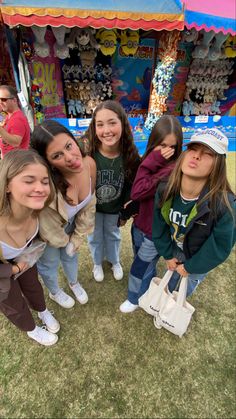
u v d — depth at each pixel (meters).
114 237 2.04
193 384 1.57
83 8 3.34
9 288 1.18
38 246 1.35
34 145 1.21
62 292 1.94
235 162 4.59
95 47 4.23
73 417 1.42
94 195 1.58
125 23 3.52
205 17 3.82
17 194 1.01
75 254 1.78
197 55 4.75
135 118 4.97
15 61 4.31
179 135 1.43
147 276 1.80
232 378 1.60
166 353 1.72
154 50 4.91
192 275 1.56
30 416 1.42
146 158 1.47
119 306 2.02
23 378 1.57
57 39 3.95
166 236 1.49
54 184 1.23
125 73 5.04
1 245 1.14
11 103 2.49
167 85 4.39
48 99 4.63
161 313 1.71
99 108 1.46
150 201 1.50
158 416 1.43
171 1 3.66
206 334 1.85
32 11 3.21
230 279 2.31
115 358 1.68
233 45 4.84
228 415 1.44
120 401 1.48
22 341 1.76
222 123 5.45
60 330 1.83
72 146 1.22
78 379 1.57
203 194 1.16
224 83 5.51
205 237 1.27
